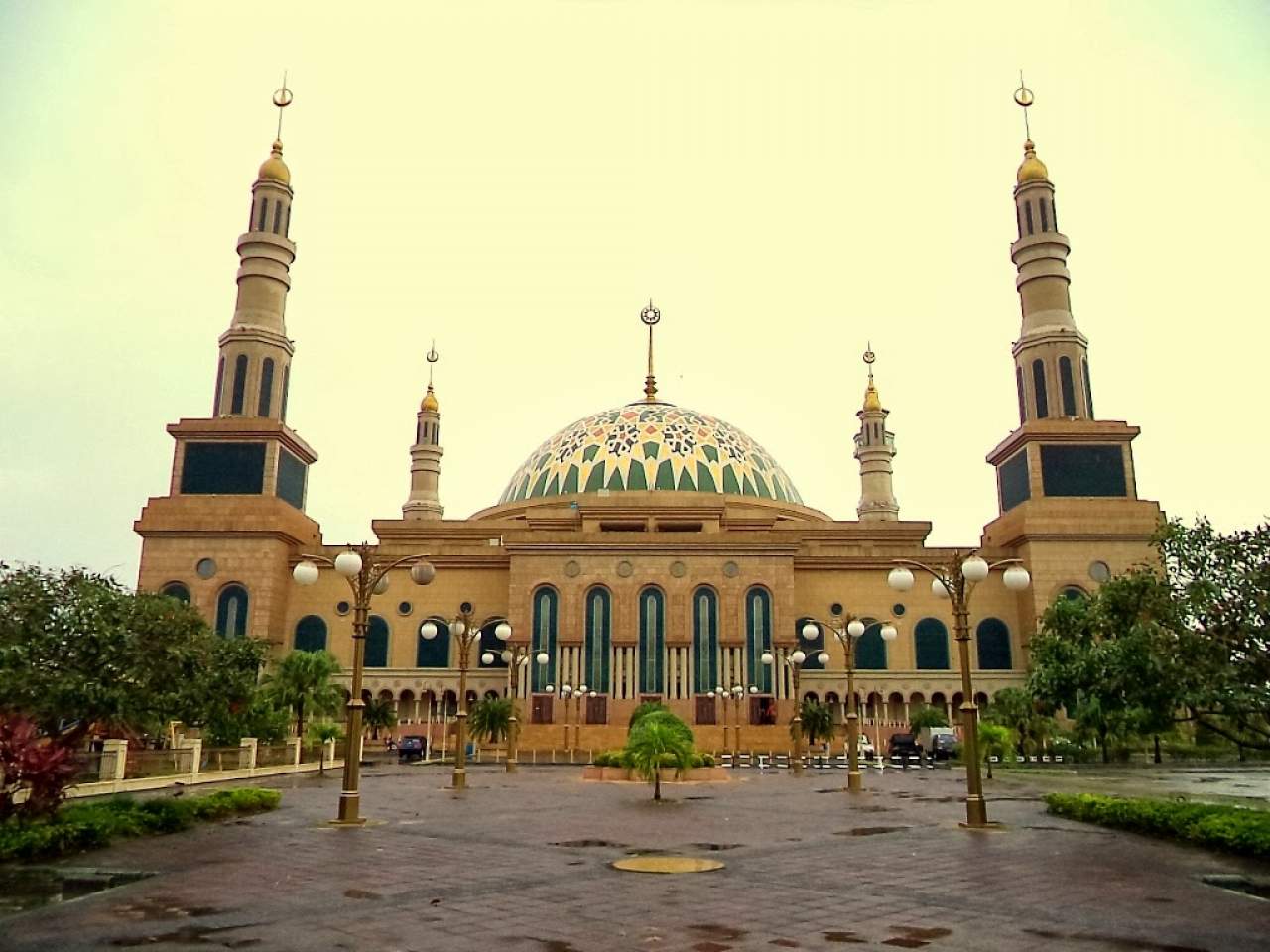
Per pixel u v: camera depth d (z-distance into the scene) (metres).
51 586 22.36
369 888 13.48
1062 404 65.88
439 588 67.19
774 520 73.44
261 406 65.88
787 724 61.28
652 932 10.76
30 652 20.95
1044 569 62.94
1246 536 19.86
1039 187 69.44
